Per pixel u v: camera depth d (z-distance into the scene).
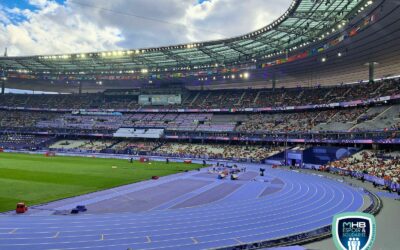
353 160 60.84
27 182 38.94
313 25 60.53
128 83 113.50
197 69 93.81
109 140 105.38
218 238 20.11
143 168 59.91
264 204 30.72
